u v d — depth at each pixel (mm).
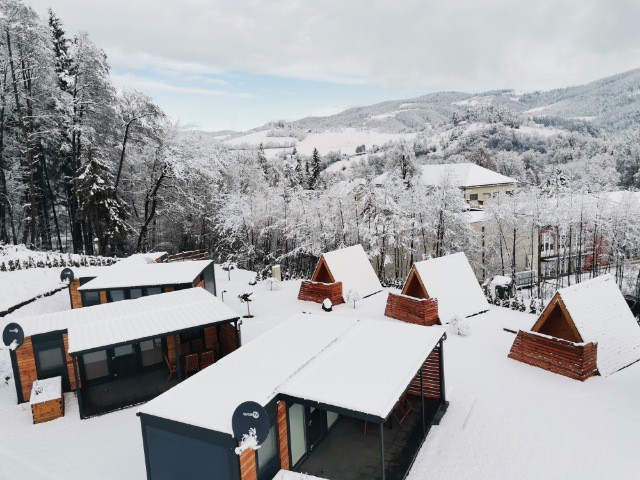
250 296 23234
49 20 39375
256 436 8602
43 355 14953
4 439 12508
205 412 9547
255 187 54281
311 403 10016
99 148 37844
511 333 18969
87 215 37000
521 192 41656
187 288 20797
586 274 43938
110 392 15008
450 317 20234
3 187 36312
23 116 33438
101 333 14469
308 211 40531
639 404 12789
